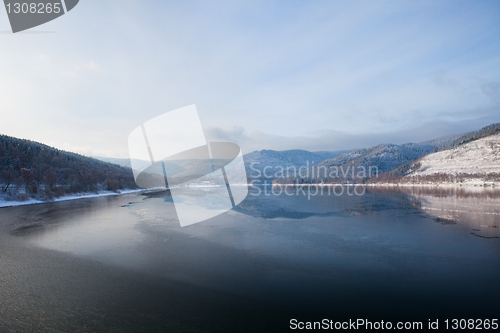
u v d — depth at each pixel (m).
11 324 9.03
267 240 21.55
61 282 12.84
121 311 9.86
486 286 12.25
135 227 27.80
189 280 12.98
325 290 11.74
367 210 41.19
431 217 33.56
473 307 10.19
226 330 8.50
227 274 13.82
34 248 19.52
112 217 35.47
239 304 10.36
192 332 8.41
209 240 21.64
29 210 44.28
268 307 10.11
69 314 9.67
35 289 12.00
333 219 32.66
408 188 113.56
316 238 22.27
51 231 26.12
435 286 12.26
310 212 39.28
